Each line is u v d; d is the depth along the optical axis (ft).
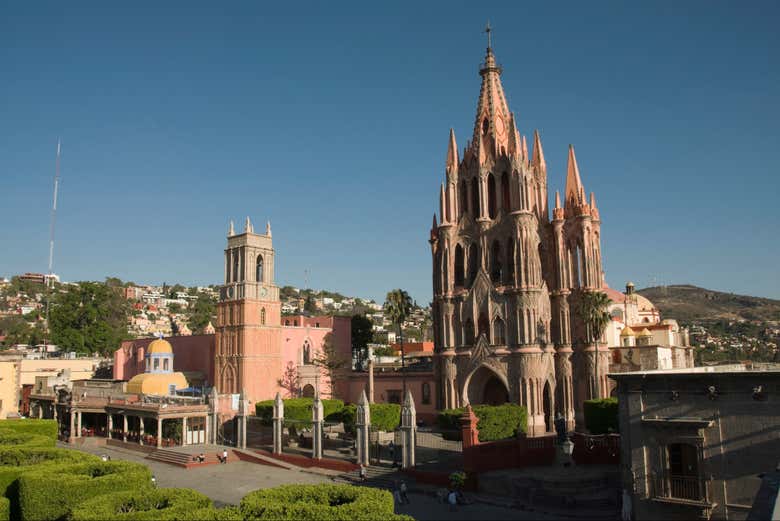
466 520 133.69
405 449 180.86
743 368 153.89
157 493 98.63
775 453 104.83
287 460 211.41
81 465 119.14
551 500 145.07
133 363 372.38
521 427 224.33
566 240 277.23
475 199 280.31
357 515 87.40
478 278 264.72
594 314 249.34
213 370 327.06
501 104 288.10
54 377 328.49
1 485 118.73
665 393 117.08
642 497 117.08
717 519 108.99
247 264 304.91
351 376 334.85
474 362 258.37
